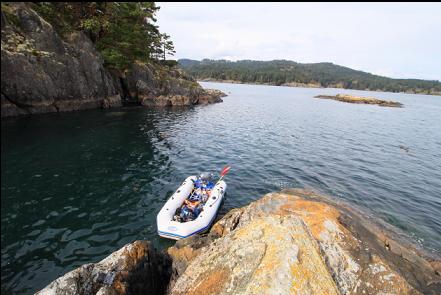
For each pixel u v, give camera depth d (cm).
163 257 648
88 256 843
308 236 476
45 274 769
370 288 511
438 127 3716
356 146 2347
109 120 2734
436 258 862
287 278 360
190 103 4697
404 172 1714
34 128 2211
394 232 1007
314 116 4262
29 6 2888
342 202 1249
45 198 1166
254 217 816
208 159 1772
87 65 3194
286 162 1784
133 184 1335
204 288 421
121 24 4231
